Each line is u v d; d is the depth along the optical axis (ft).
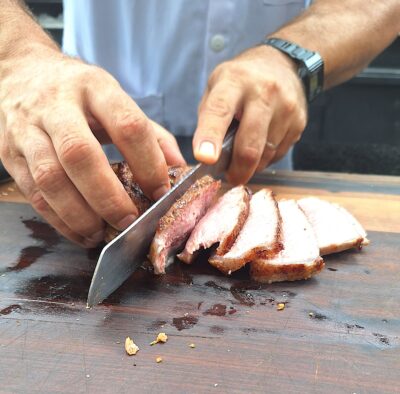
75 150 0.86
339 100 2.33
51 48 1.16
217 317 0.88
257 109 1.26
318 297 0.94
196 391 0.72
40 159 0.90
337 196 1.40
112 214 0.93
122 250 0.93
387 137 2.40
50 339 0.82
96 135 1.15
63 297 0.93
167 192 1.04
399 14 1.63
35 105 0.94
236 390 0.72
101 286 0.90
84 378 0.74
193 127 1.89
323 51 1.46
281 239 1.05
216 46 1.73
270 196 1.20
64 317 0.87
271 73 1.30
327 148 2.43
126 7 1.72
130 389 0.72
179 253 1.08
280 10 1.76
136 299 0.92
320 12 1.57
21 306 0.90
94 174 0.88
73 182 0.91
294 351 0.80
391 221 1.25
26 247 1.10
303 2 1.79
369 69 2.23
